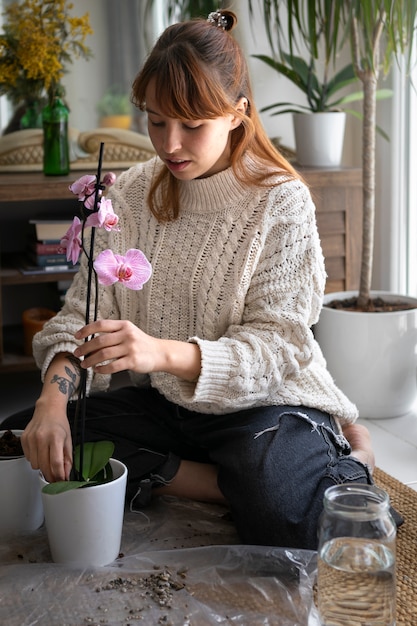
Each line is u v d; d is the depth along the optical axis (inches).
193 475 71.6
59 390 64.0
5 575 58.7
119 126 116.7
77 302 69.8
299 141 113.0
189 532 68.9
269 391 64.9
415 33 110.0
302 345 65.3
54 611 55.2
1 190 98.2
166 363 59.9
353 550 46.8
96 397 74.1
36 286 120.3
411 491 77.3
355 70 96.8
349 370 95.6
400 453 87.3
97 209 55.2
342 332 95.0
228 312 67.4
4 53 109.2
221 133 63.0
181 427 70.6
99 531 59.9
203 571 60.0
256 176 67.6
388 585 47.1
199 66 59.7
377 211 122.3
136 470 70.6
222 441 67.6
